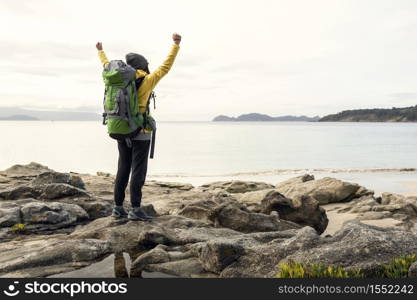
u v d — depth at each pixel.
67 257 6.48
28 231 8.65
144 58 7.90
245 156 84.06
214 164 67.44
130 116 7.19
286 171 55.59
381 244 5.82
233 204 11.43
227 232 8.31
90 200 11.05
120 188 8.20
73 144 133.00
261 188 28.73
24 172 20.42
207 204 11.76
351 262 5.59
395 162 70.19
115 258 6.69
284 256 6.01
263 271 5.80
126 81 7.14
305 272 5.44
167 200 14.34
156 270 6.16
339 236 6.34
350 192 22.23
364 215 18.08
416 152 94.94
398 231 6.41
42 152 95.44
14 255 6.64
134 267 6.25
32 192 11.38
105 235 7.52
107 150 104.06
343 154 89.50
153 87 7.50
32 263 6.24
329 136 196.75
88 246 6.79
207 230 8.26
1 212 9.02
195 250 6.63
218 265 5.94
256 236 7.52
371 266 5.46
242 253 6.16
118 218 8.28
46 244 7.19
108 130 7.46
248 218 10.59
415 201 20.14
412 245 5.91
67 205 9.91
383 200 21.89
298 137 188.00
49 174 12.53
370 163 68.50
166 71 7.50
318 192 22.25
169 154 89.44
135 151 7.87
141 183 8.02
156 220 9.12
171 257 6.50
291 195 22.77
